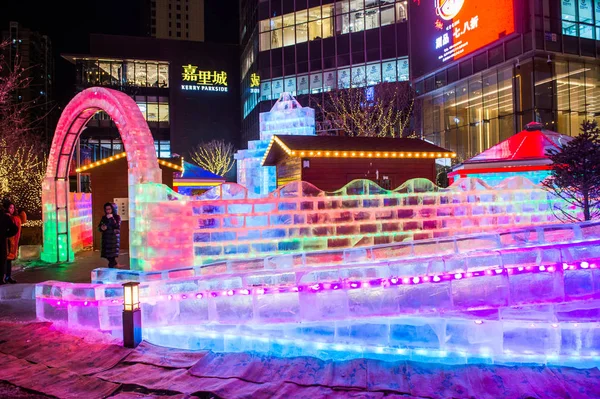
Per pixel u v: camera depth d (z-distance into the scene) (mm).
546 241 6750
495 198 12688
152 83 63219
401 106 35344
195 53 74938
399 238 12031
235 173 64938
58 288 7242
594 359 5121
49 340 6473
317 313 5859
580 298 5457
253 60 52188
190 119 74062
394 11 39156
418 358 5422
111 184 15477
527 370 5023
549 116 26484
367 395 4480
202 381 4992
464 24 31469
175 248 10047
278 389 4660
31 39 92125
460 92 32688
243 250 10797
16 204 29531
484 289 5590
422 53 36906
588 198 10133
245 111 60031
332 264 6797
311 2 43375
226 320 6195
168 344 6395
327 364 5340
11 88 29016
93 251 15289
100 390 4828
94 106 11430
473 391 4582
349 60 41375
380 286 5781
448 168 31672
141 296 6539
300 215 11344
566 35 26797
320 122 35844
